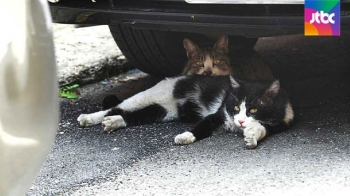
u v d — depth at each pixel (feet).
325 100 24.36
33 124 12.98
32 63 12.75
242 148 19.85
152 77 29.30
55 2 21.77
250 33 19.57
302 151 19.25
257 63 25.08
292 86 26.68
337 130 20.89
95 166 19.02
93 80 28.58
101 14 21.16
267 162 18.56
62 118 23.79
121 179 18.04
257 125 20.49
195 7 19.53
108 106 24.16
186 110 23.16
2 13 12.65
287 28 18.90
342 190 16.48
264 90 21.16
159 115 23.13
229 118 21.44
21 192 13.26
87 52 30.42
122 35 25.59
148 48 25.95
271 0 18.21
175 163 18.93
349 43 32.50
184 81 23.17
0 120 12.57
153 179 17.90
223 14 19.13
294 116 22.20
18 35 12.65
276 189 16.75
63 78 27.48
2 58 12.52
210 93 22.70
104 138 21.40
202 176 17.87
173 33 25.88
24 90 12.80
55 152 20.24
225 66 24.36
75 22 21.97
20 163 12.94
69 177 18.31
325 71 28.66
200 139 20.89
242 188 16.92
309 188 16.70
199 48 24.57
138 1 20.42
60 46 31.22
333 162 18.30
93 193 17.22
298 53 31.76
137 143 20.80
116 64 29.71
